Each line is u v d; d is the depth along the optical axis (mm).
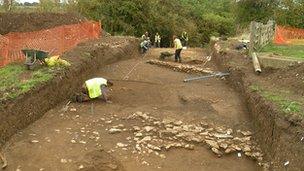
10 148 8016
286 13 26344
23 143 8258
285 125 7652
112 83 12938
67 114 10062
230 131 9492
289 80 11062
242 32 34438
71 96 11344
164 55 19922
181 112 10750
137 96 12117
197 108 11219
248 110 10820
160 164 7926
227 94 12703
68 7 28219
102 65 15445
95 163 7734
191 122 10000
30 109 9250
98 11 30422
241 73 13117
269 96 9547
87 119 9820
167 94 12555
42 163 7598
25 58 11867
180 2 49094
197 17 47750
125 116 10164
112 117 10062
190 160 8180
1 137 8062
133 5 32250
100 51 15625
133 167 7738
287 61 13266
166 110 10875
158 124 9680
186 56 21344
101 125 9523
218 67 17328
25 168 7387
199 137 9055
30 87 9445
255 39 15445
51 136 8711
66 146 8320
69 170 7441
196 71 16188
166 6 41469
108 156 8047
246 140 9055
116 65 16344
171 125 9633
